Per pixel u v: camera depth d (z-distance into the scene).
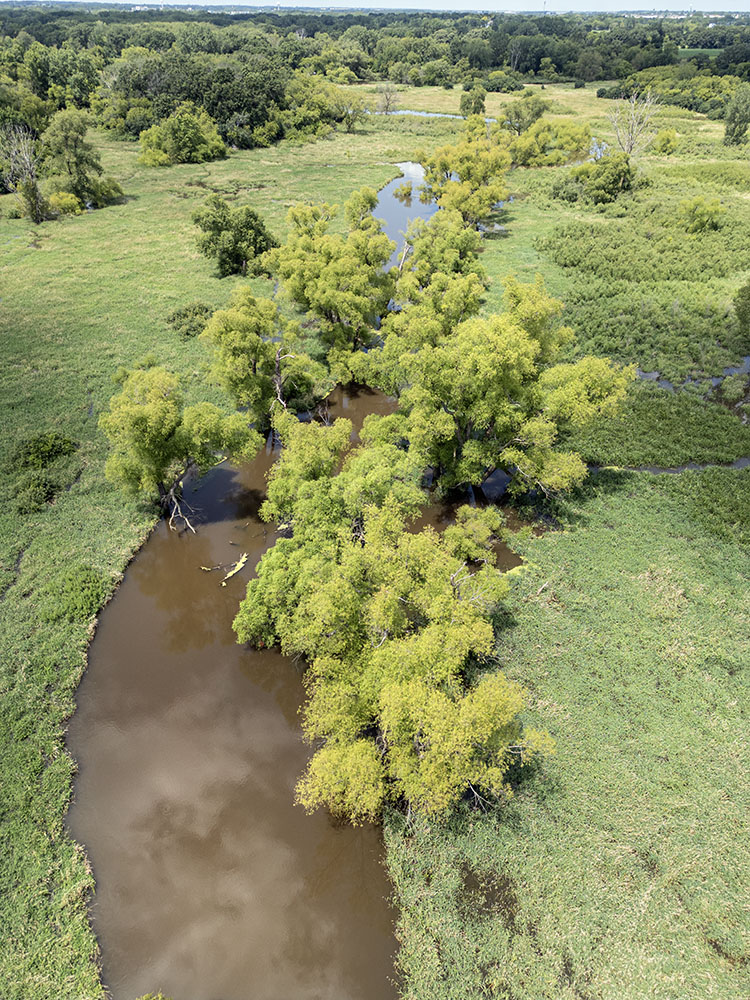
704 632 33.94
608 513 42.41
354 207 69.31
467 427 42.78
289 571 31.20
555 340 44.62
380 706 25.16
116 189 101.19
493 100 175.75
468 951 22.56
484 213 84.88
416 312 49.09
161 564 40.19
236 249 74.75
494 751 24.92
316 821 27.48
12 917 23.53
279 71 143.38
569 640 33.66
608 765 27.75
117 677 33.38
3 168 101.38
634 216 91.50
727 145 124.19
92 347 61.34
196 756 29.89
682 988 21.30
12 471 45.44
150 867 25.83
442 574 29.84
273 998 22.31
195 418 38.59
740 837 25.20
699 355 59.84
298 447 36.12
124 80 135.38
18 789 27.59
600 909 23.28
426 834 25.89
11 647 33.56
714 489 44.00
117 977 22.80
